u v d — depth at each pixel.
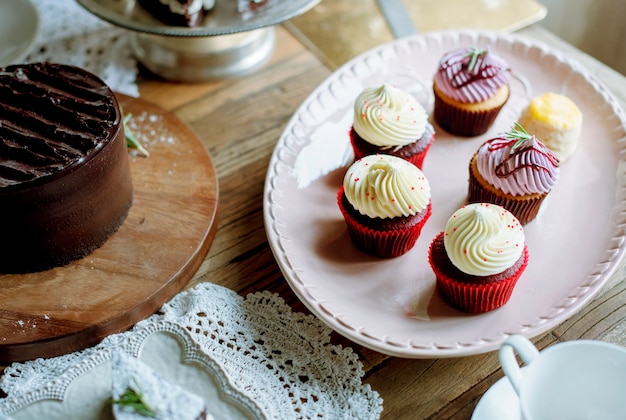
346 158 0.75
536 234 0.69
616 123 0.75
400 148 0.72
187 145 0.77
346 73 0.81
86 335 0.64
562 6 1.10
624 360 0.51
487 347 0.60
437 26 0.91
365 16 0.93
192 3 0.77
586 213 0.70
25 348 0.63
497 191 0.69
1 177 0.62
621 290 0.66
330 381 0.61
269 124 0.82
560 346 0.52
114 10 0.80
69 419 0.57
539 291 0.65
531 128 0.73
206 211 0.72
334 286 0.66
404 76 0.82
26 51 0.83
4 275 0.67
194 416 0.55
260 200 0.75
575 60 0.85
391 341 0.60
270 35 0.90
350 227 0.67
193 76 0.86
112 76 0.85
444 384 0.62
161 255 0.68
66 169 0.63
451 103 0.76
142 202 0.73
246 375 0.61
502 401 0.56
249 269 0.70
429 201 0.68
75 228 0.66
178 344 0.60
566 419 0.53
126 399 0.55
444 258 0.64
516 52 0.83
